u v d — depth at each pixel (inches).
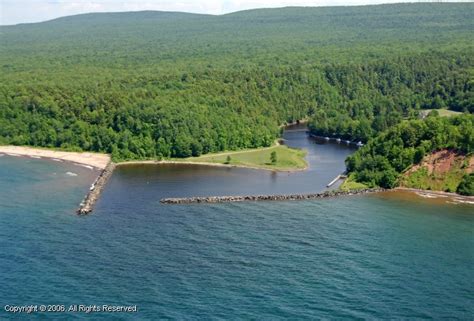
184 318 6628.9
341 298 7091.5
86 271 7598.4
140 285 7273.6
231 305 6889.8
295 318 6678.2
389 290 7288.4
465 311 6909.5
